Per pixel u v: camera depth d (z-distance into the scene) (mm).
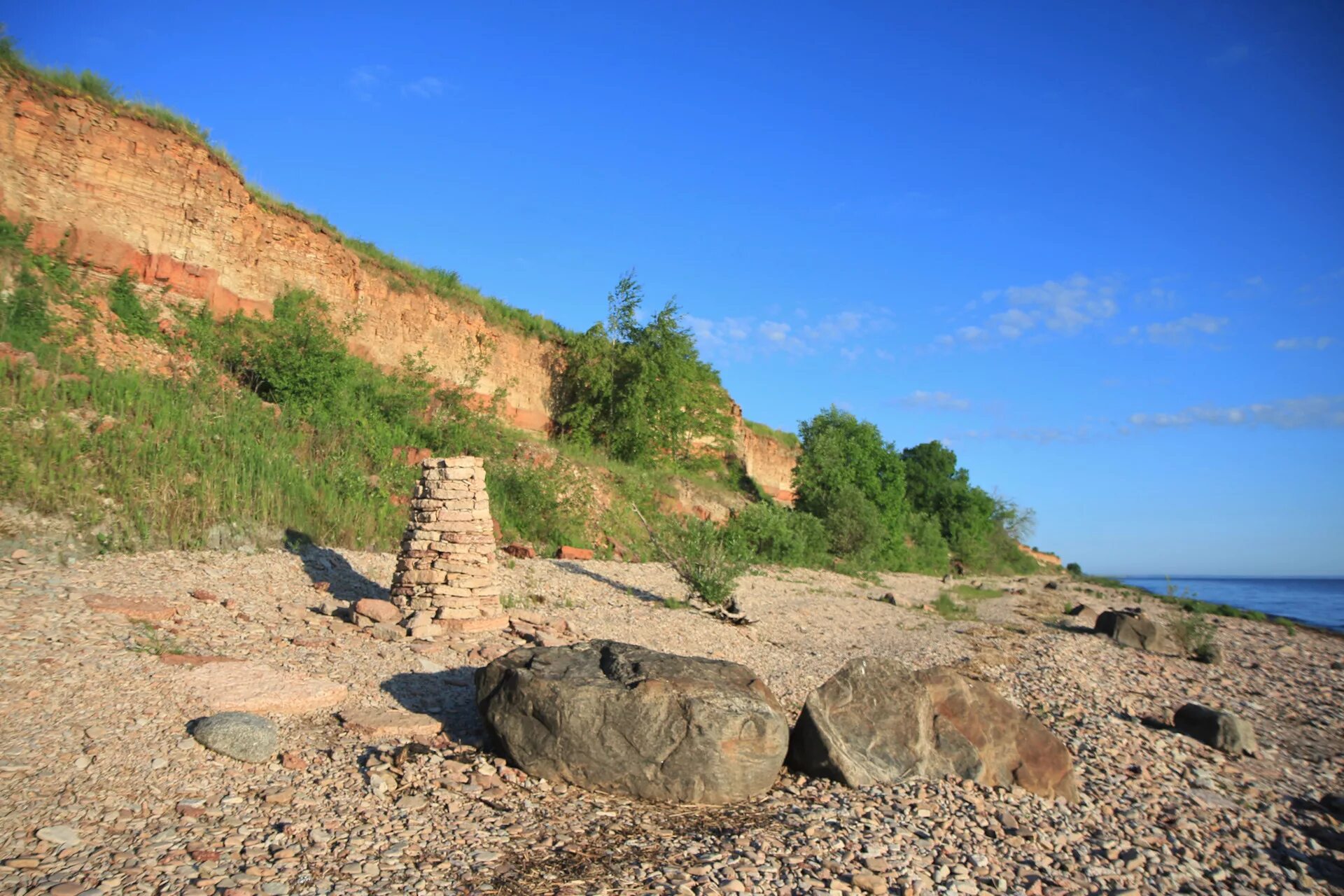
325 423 18672
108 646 8156
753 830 6508
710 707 7145
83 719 6594
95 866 4789
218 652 8867
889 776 7926
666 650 13070
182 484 13656
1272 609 58594
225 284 20156
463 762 7297
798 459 43062
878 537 35688
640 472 28797
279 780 6387
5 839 4918
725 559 17438
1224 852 7996
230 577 11867
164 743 6492
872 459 44125
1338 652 25938
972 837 6977
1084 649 19422
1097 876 6727
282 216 22016
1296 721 14930
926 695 8531
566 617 14000
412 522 11547
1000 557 58062
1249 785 10422
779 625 17203
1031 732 8766
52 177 17047
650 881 5465
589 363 31688
